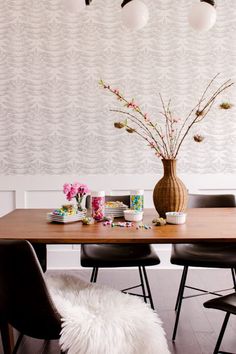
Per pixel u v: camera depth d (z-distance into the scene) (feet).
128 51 12.35
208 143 12.51
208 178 12.59
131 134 12.51
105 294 5.78
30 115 12.47
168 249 12.71
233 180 12.59
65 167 12.59
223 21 12.26
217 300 5.51
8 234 6.31
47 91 12.42
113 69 12.39
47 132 12.51
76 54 12.36
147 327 5.08
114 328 4.92
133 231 6.50
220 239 5.90
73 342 4.79
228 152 12.54
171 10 12.28
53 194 12.66
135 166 12.60
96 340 4.78
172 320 8.89
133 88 12.43
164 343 5.19
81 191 8.19
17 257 4.73
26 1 12.23
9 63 12.35
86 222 7.21
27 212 8.78
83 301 5.55
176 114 12.47
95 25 12.30
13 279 4.86
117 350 4.84
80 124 12.51
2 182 12.60
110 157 12.59
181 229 6.62
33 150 12.54
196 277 11.84
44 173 12.60
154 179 12.60
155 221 7.07
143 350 4.96
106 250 8.96
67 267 12.74
